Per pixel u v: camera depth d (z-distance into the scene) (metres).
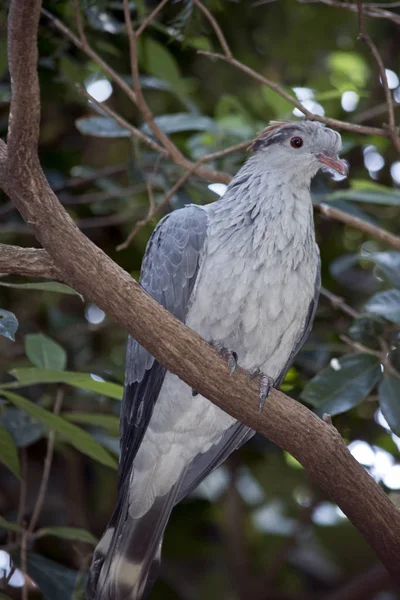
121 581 7.96
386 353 8.67
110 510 12.76
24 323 12.32
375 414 11.65
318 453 6.93
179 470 8.42
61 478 12.59
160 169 10.80
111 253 13.20
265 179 8.18
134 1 9.77
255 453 12.66
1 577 9.27
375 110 11.34
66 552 12.12
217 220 8.02
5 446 8.16
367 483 6.92
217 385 6.90
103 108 9.00
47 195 6.28
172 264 7.99
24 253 6.55
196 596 12.69
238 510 12.66
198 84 13.28
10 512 12.36
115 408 11.49
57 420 7.72
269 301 7.73
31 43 5.66
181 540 12.82
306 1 8.93
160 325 6.61
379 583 11.30
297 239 7.90
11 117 5.93
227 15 12.63
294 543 12.38
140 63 11.30
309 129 8.49
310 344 11.11
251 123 10.71
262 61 13.52
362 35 8.01
